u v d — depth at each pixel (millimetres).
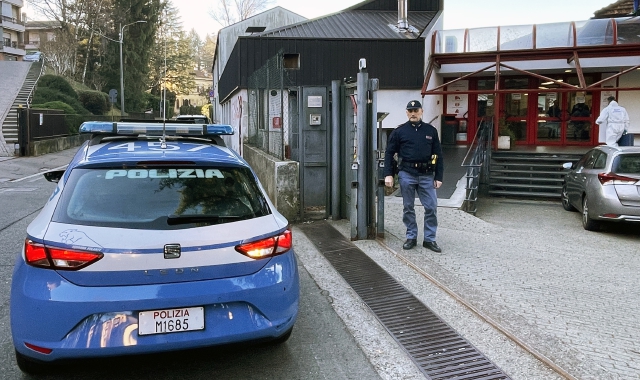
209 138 4977
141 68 58219
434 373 3689
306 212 8750
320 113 8672
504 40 15914
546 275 6039
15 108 31000
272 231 3514
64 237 3090
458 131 18172
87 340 2996
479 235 8078
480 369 3736
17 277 3141
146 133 4758
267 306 3355
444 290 5391
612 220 8664
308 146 8680
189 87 79375
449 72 17250
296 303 3578
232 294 3242
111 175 3590
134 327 3061
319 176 8781
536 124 17609
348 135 8477
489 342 4191
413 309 4895
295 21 34656
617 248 7836
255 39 16172
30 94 35062
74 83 49094
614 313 4848
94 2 55000
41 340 2996
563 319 4660
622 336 4309
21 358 3316
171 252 3137
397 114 16734
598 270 6383
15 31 70625
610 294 5430
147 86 60688
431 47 16500
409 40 16484
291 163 8523
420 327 4492
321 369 3746
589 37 15133
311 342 4191
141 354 3102
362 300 5141
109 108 47781
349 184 8562
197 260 3191
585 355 3938
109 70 56000
